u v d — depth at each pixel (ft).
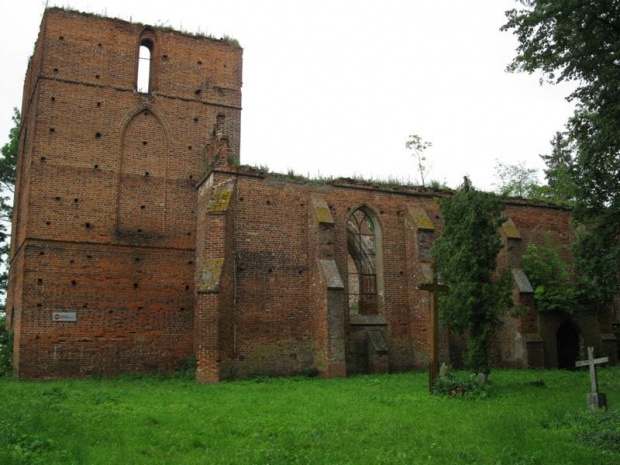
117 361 75.15
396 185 85.46
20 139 95.91
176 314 79.10
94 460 26.50
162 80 86.43
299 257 76.95
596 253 63.93
